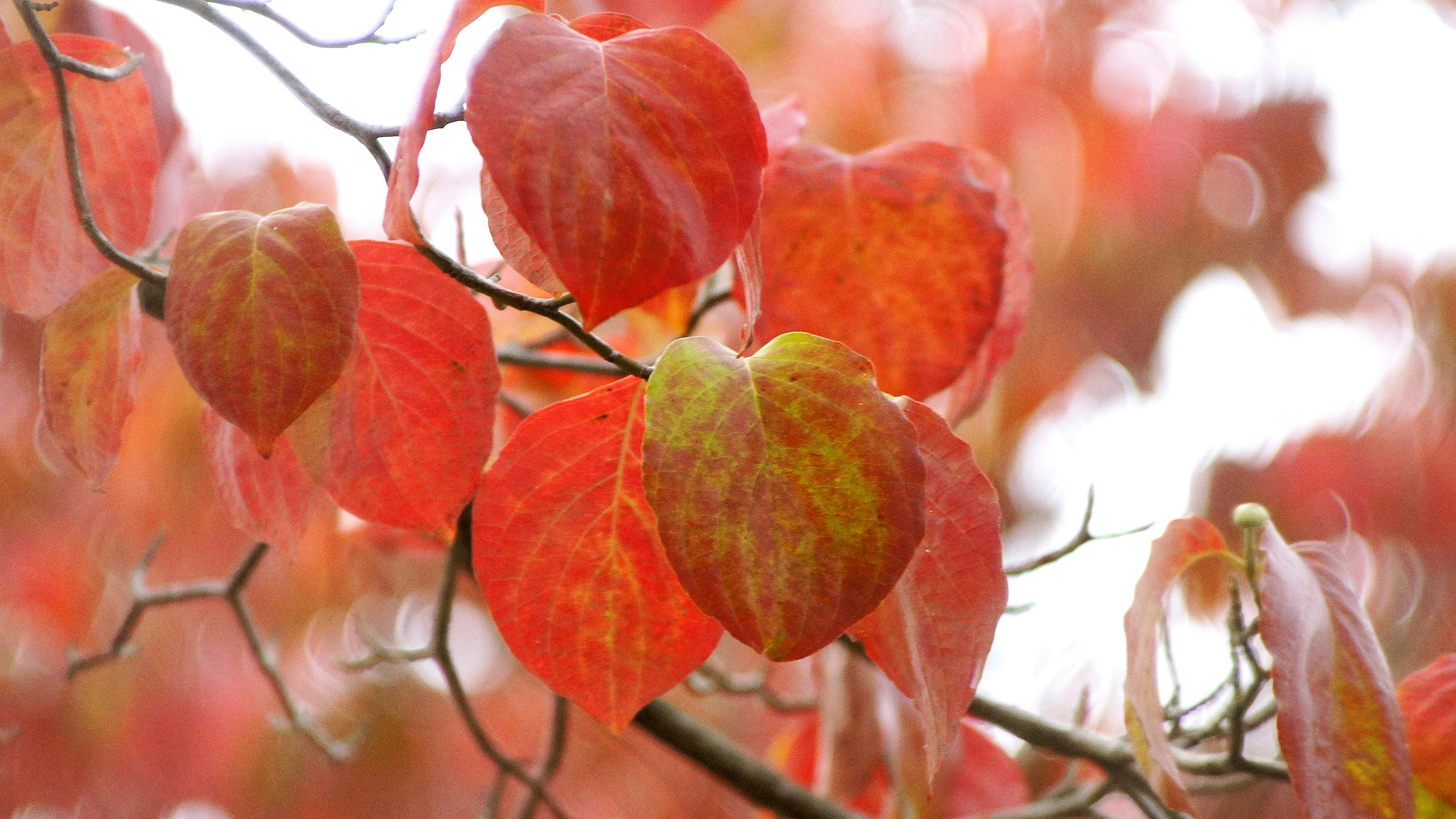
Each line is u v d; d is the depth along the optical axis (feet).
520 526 3.67
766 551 3.46
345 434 3.75
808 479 3.47
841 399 3.49
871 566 3.46
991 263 4.08
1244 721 4.06
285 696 4.99
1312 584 3.77
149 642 8.96
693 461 3.47
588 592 3.69
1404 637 8.89
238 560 8.62
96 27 4.21
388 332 3.72
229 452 3.83
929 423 3.62
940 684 3.61
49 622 8.59
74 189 3.67
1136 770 4.34
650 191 3.47
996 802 5.07
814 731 5.55
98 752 8.86
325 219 3.59
